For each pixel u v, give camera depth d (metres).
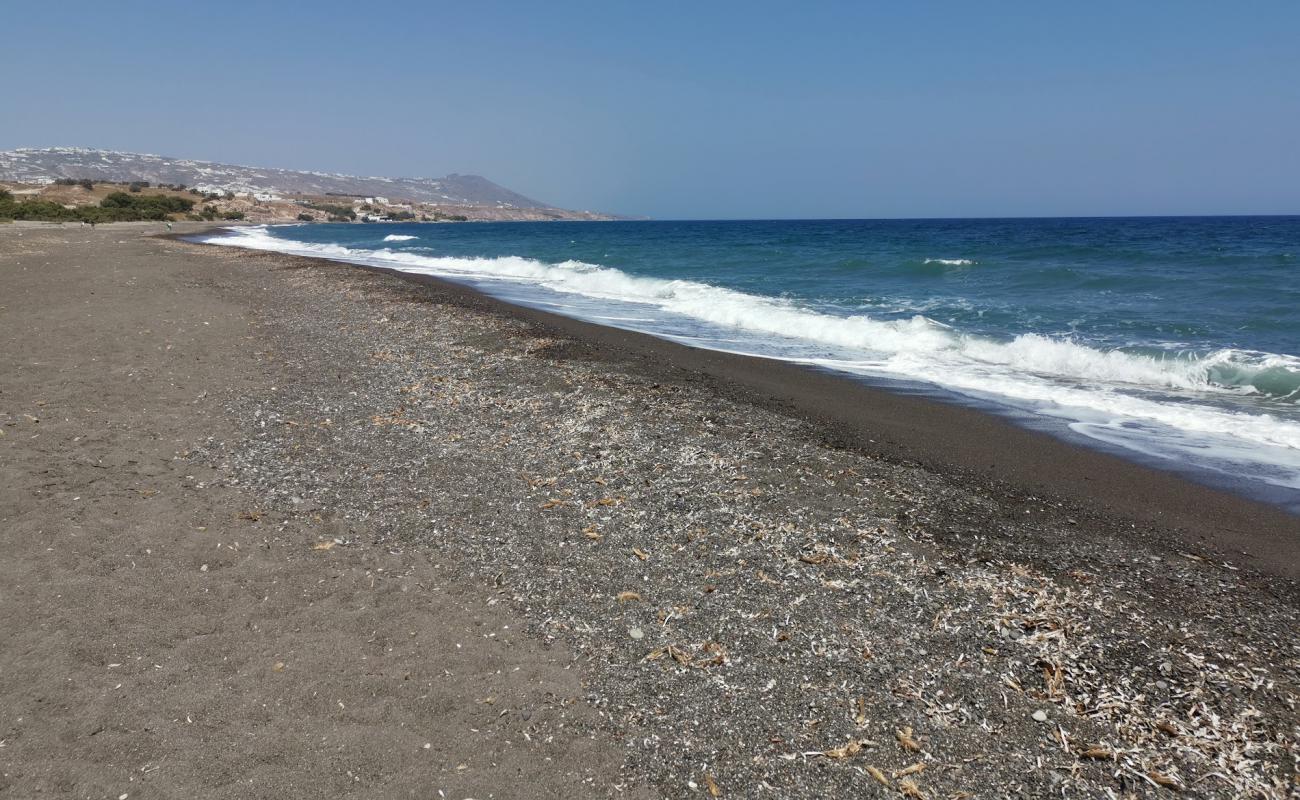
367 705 4.05
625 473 7.45
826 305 19.78
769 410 10.02
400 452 7.93
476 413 9.36
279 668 4.31
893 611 5.08
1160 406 10.32
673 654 4.58
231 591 5.11
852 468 7.79
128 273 24.16
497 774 3.62
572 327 16.20
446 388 10.52
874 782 3.64
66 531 5.76
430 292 21.66
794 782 3.64
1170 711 4.12
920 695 4.25
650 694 4.24
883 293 22.17
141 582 5.14
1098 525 6.67
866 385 11.67
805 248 45.00
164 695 4.02
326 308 18.02
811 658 4.57
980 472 7.97
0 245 33.38
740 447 8.27
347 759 3.65
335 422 8.88
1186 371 11.68
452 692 4.20
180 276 24.25
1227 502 7.19
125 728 3.75
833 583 5.43
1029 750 3.86
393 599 5.13
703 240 61.69
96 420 8.43
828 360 13.66
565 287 26.14
